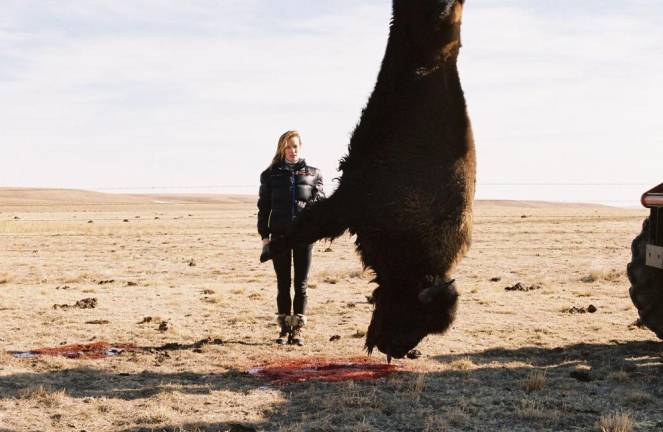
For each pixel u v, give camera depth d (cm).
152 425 504
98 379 646
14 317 1041
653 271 730
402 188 368
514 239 3875
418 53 365
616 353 765
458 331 913
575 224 6475
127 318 1052
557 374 664
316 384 622
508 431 493
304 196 784
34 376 652
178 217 10344
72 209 16762
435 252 373
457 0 356
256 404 559
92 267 2292
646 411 540
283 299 824
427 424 501
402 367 693
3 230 5303
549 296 1342
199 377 657
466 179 372
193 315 1097
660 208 653
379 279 402
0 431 488
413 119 370
